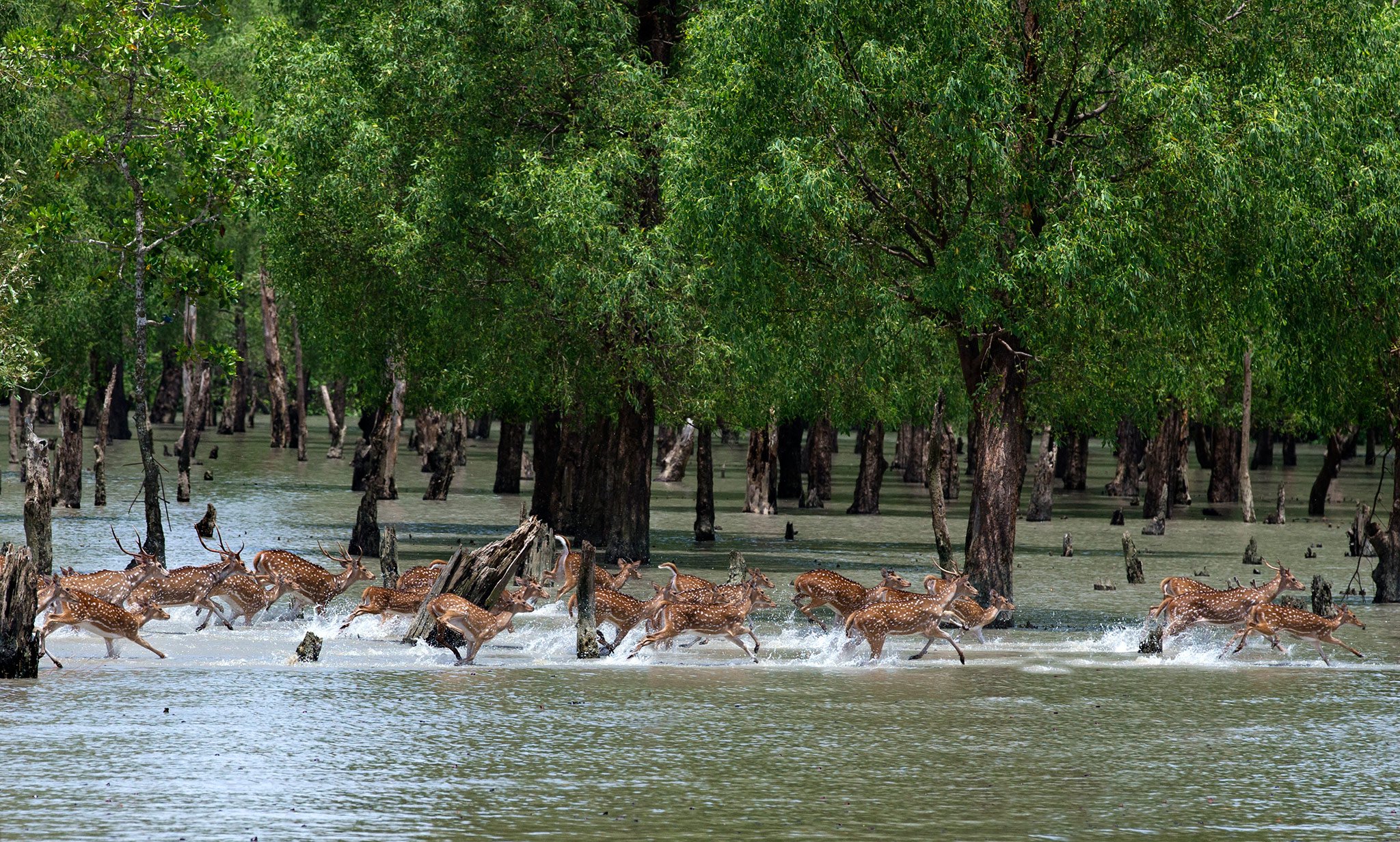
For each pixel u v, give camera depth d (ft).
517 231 262.47
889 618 171.32
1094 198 189.37
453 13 255.91
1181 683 160.35
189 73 242.99
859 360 217.15
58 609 165.58
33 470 204.33
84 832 96.84
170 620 196.85
